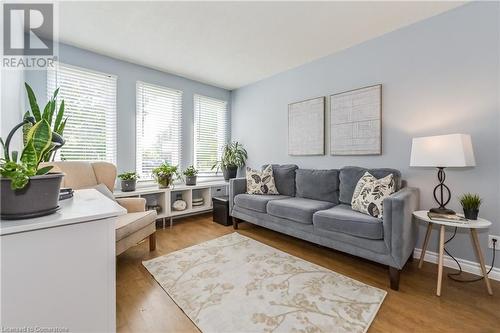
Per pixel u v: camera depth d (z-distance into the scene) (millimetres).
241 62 3262
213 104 4312
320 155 3148
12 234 715
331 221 2062
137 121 3326
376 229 1780
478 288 1735
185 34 2514
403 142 2389
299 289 1692
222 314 1420
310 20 2254
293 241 2715
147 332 1283
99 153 2969
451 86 2092
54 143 985
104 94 3016
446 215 1765
